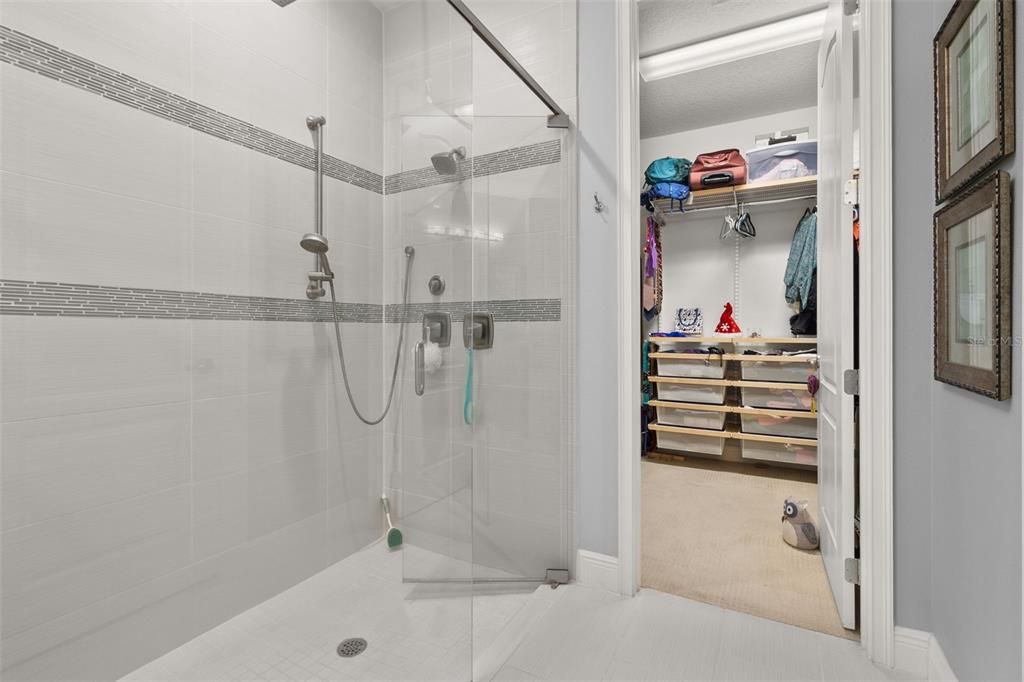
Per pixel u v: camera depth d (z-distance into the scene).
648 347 3.83
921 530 1.44
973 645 1.16
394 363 1.46
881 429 1.47
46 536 1.00
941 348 1.28
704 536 2.44
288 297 1.42
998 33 0.96
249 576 1.31
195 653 1.18
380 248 1.47
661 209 3.79
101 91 1.11
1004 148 0.95
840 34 1.66
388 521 1.43
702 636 1.62
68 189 1.05
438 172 1.43
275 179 1.40
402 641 1.33
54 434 1.02
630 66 1.85
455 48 1.44
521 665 1.48
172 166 1.22
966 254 1.14
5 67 0.97
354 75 1.46
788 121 3.59
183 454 1.22
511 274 2.00
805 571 2.07
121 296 1.12
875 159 1.47
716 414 3.55
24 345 0.98
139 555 1.13
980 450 1.12
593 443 1.94
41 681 0.99
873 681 1.40
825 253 1.99
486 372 2.01
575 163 1.95
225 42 1.32
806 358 3.16
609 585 1.91
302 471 1.45
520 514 1.99
